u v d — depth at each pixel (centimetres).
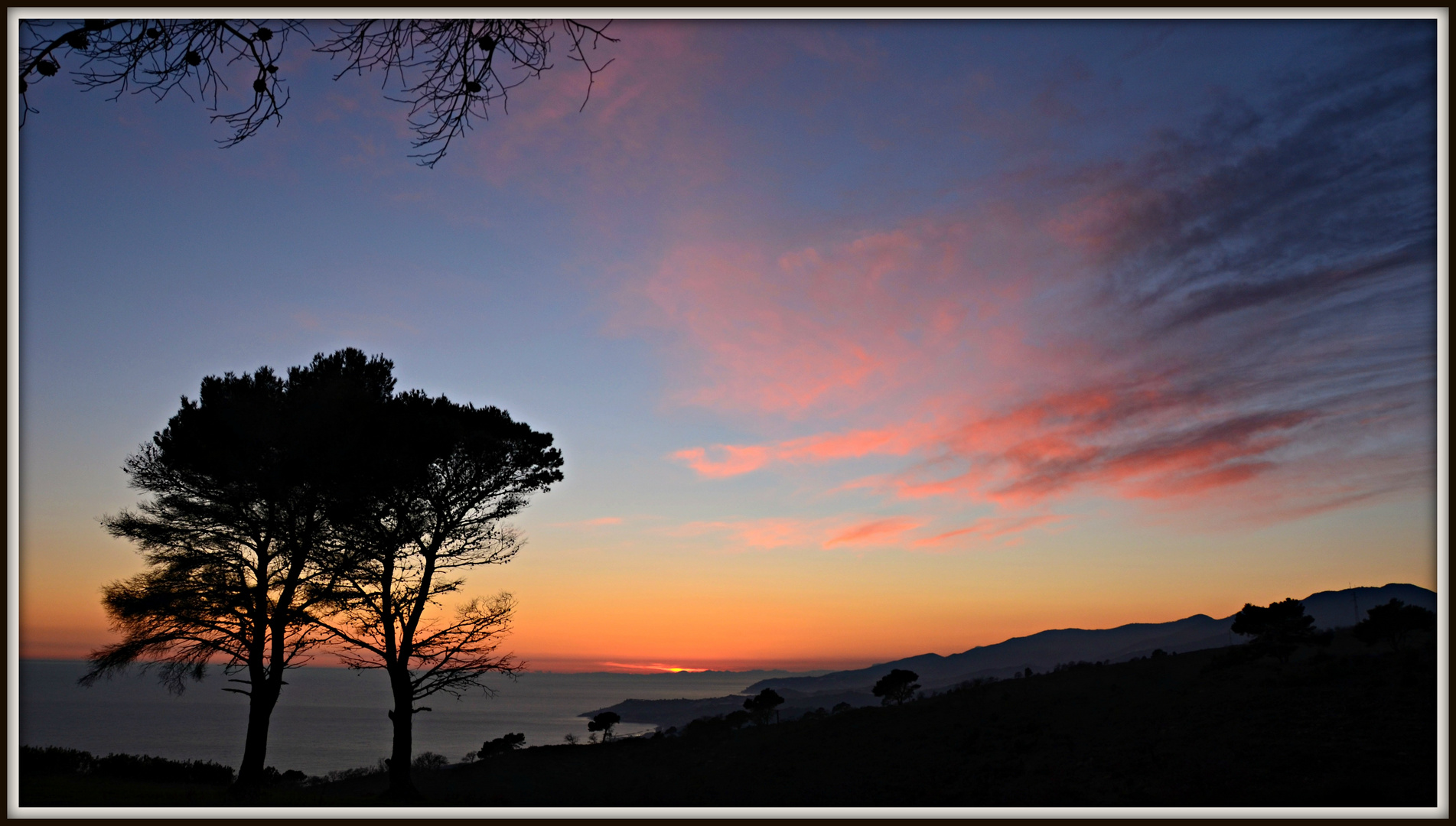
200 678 1961
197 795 1792
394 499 2081
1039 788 2245
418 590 2138
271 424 1989
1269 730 2319
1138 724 2788
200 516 1992
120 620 1897
